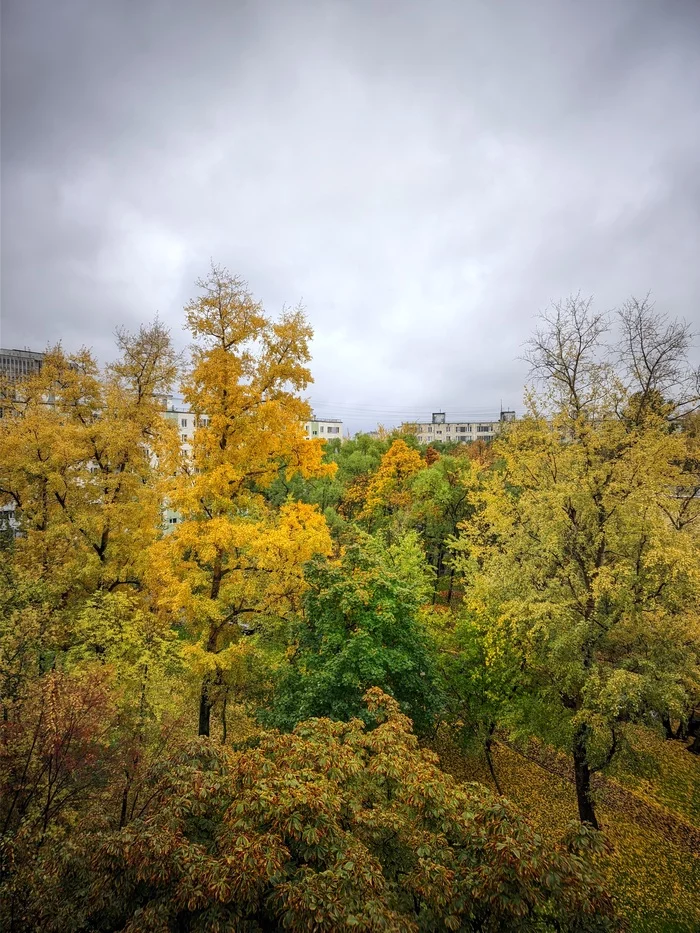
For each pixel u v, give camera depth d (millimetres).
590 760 12805
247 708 15695
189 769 6625
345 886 5219
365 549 14344
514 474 15570
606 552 13852
